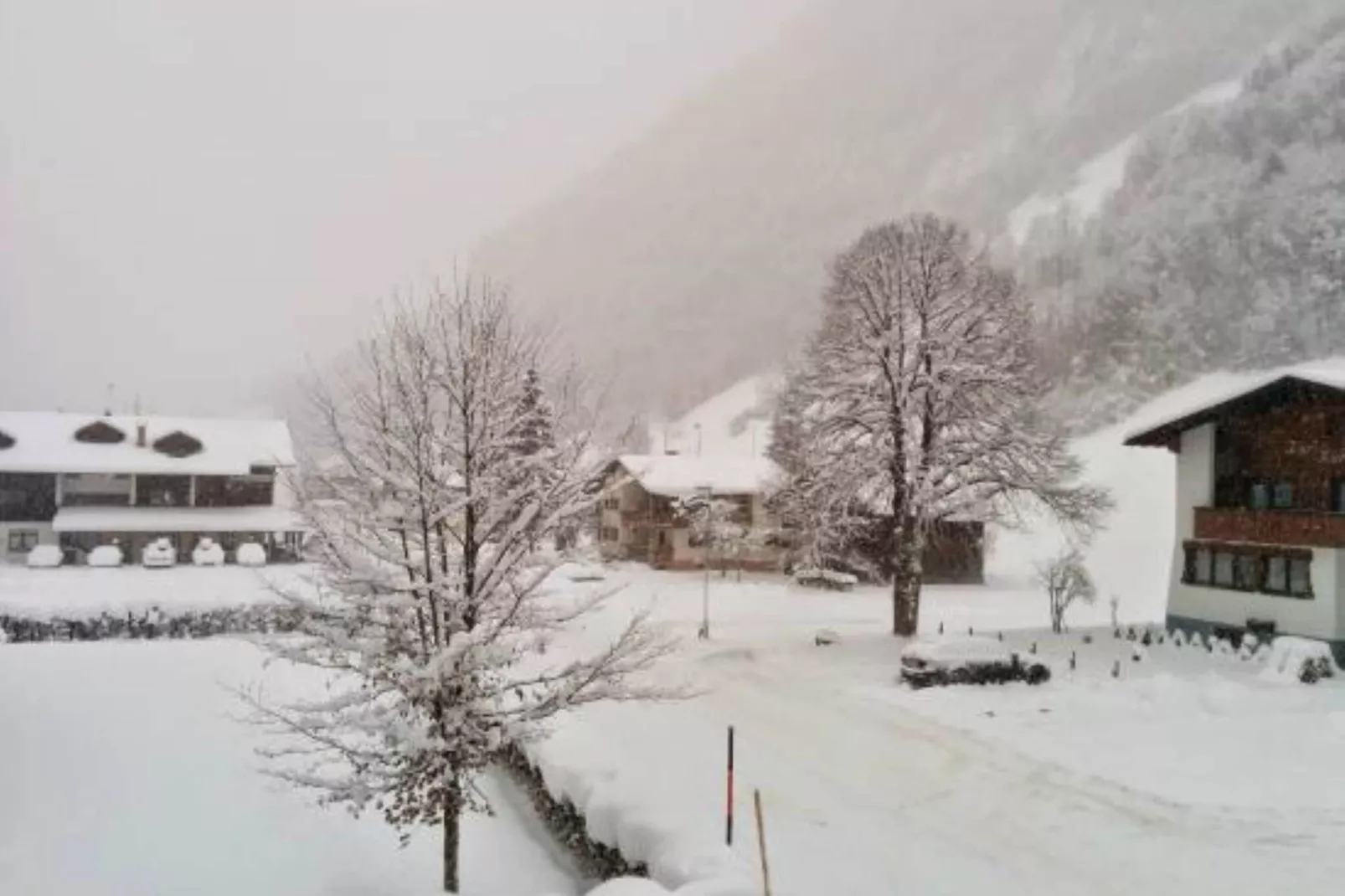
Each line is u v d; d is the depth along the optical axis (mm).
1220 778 20500
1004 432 35156
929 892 15289
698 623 42688
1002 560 65375
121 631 41125
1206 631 34906
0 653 34969
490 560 13906
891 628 41188
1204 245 102500
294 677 30281
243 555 61125
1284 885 15469
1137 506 69438
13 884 14914
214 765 21141
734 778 20938
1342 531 30344
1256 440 33906
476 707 13320
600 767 17812
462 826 18328
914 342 36344
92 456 64562
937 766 21875
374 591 13516
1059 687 28891
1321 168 103125
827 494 37000
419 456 13578
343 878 15625
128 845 16656
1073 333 102500
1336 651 30328
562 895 13828
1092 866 16312
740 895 11805
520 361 14703
